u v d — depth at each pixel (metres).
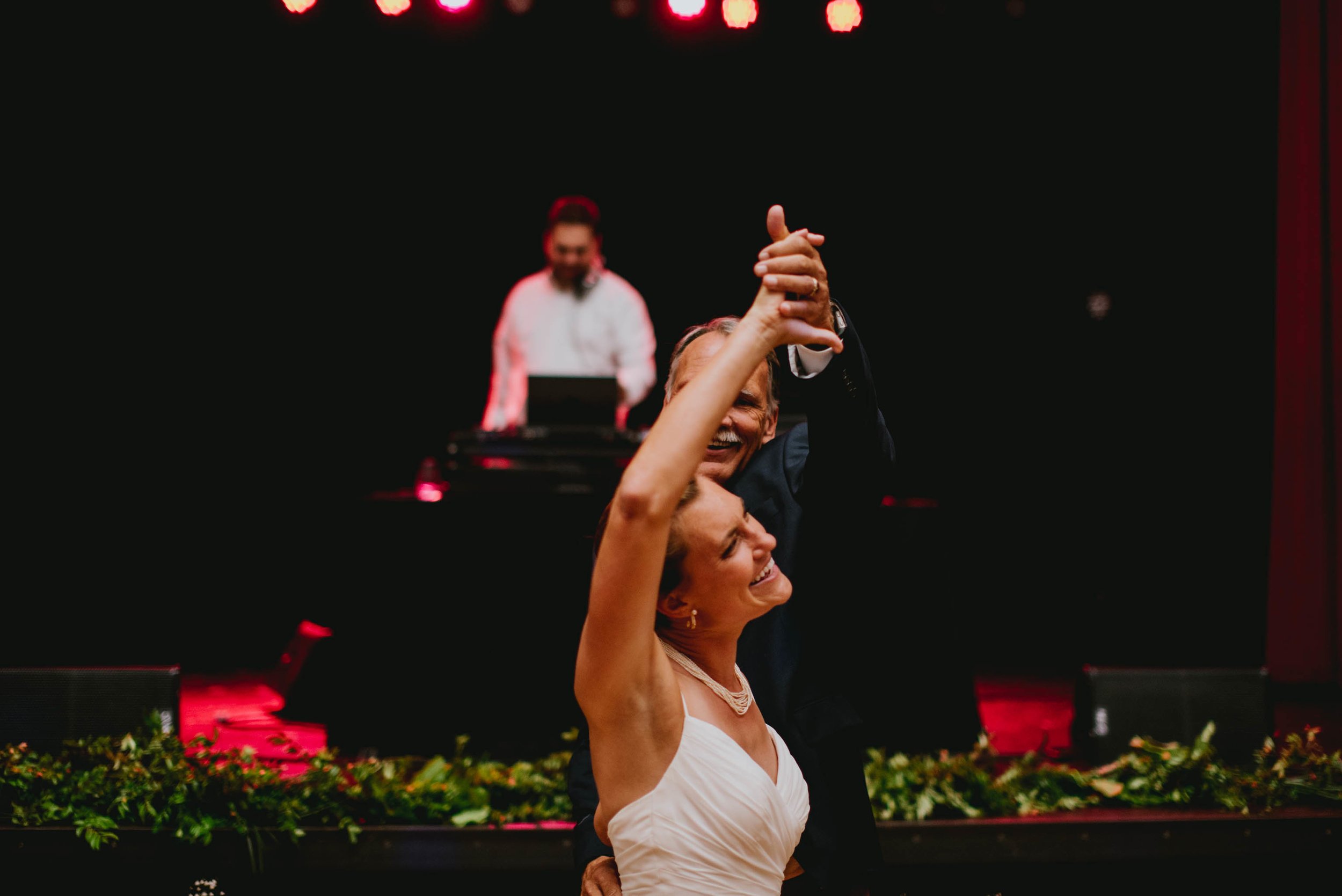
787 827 1.30
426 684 3.88
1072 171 6.88
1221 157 5.82
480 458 4.19
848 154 7.12
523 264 7.33
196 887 2.79
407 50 6.95
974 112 6.95
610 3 6.86
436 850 2.88
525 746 3.87
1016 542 6.87
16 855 2.75
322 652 4.31
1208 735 3.33
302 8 4.93
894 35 6.73
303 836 2.84
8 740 3.12
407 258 7.27
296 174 7.10
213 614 7.00
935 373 7.16
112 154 6.84
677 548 1.31
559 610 3.91
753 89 7.05
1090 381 6.77
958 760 3.22
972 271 7.11
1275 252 5.46
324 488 7.22
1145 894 3.05
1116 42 6.26
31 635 6.75
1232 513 5.89
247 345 7.16
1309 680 5.33
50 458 6.92
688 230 7.27
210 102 6.89
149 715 3.13
